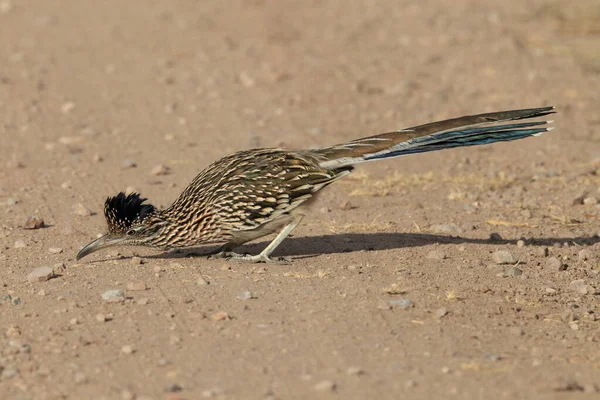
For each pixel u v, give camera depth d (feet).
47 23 95.35
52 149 57.98
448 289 36.55
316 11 100.42
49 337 32.07
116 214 38.99
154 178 52.80
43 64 79.41
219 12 100.32
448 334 32.30
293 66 79.10
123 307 34.40
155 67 78.95
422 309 34.45
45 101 68.95
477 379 28.91
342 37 88.94
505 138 39.63
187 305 34.55
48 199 49.06
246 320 33.19
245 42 87.45
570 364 30.27
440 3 103.50
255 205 37.76
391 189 51.52
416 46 85.61
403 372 29.30
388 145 39.09
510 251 41.37
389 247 41.75
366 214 47.09
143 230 38.99
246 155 39.06
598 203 49.14
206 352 30.76
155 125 63.72
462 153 58.65
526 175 54.19
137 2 105.60
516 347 31.50
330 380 28.73
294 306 34.42
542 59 81.00
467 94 71.36
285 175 37.96
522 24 93.04
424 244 42.24
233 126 63.62
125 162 54.80
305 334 32.07
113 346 31.35
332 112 67.10
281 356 30.45
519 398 27.78
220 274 37.91
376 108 68.18
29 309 34.42
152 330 32.50
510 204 49.03
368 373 29.25
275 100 69.97
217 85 73.87
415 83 74.38
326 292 35.81
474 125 39.65
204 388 28.37
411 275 37.93
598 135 61.82
